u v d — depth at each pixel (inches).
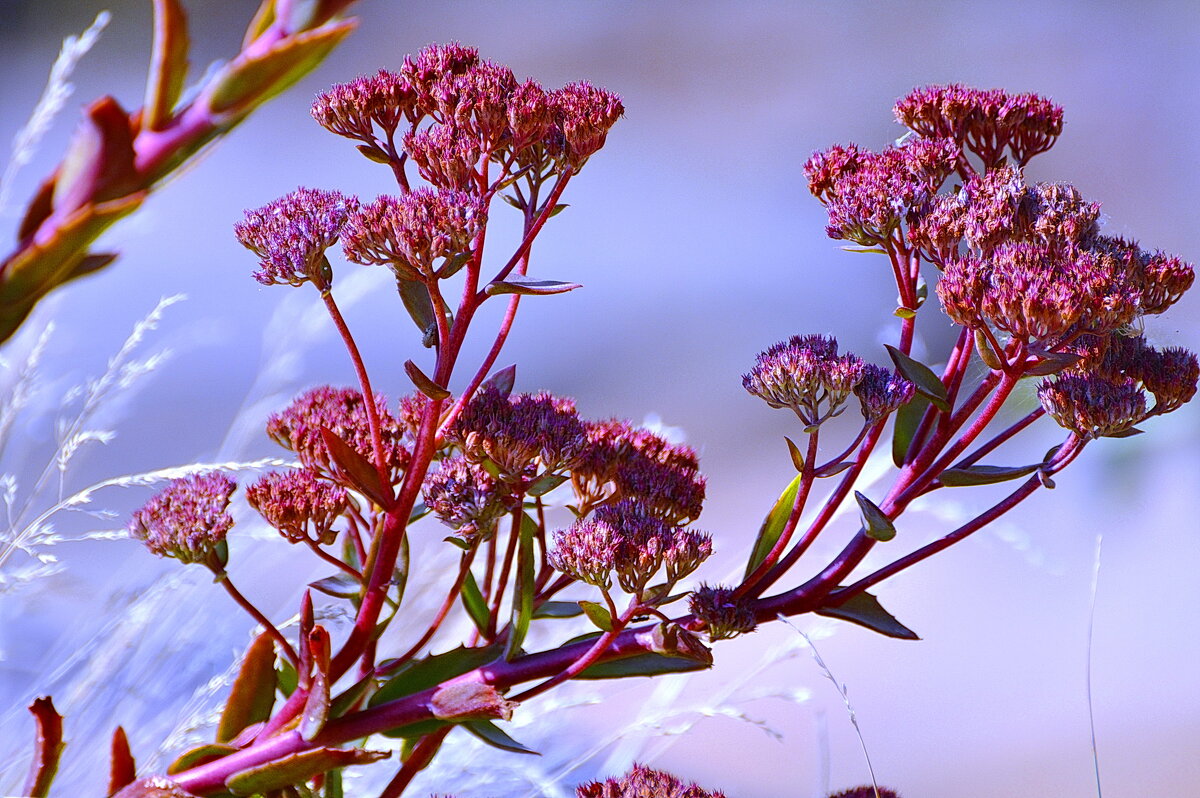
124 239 71.8
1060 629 100.0
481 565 53.4
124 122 32.6
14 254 32.6
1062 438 121.3
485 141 47.6
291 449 48.9
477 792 53.0
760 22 338.0
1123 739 84.2
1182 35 311.7
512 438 47.7
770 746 77.9
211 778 47.4
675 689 54.9
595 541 47.4
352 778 52.6
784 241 202.5
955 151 49.3
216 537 48.1
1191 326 80.7
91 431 54.6
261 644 48.4
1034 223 48.6
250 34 34.1
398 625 55.8
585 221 212.7
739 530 108.7
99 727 54.1
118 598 55.7
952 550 110.0
